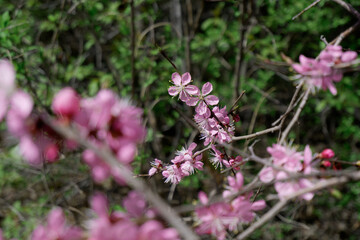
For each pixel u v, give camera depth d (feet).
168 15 16.87
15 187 14.32
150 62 12.17
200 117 6.73
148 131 11.05
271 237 12.95
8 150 13.03
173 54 14.14
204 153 8.17
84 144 2.96
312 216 14.75
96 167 3.32
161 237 3.29
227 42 14.34
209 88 6.64
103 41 15.40
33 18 14.40
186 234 2.94
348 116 17.06
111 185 14.05
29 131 3.19
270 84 17.01
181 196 13.87
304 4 13.80
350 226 14.49
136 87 13.83
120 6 13.41
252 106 14.35
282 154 4.74
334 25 13.85
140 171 10.53
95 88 13.20
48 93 13.02
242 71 15.97
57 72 14.52
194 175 12.48
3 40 10.11
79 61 14.05
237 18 15.17
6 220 12.64
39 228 3.36
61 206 12.30
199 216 4.45
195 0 16.78
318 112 16.15
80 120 3.21
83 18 13.07
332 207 14.87
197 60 15.44
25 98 3.08
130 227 3.22
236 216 4.52
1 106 3.07
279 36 14.90
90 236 3.25
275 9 15.35
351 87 14.83
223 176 8.52
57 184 13.89
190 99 6.64
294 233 13.93
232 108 6.95
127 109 3.37
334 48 4.99
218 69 15.88
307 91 5.66
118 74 14.51
